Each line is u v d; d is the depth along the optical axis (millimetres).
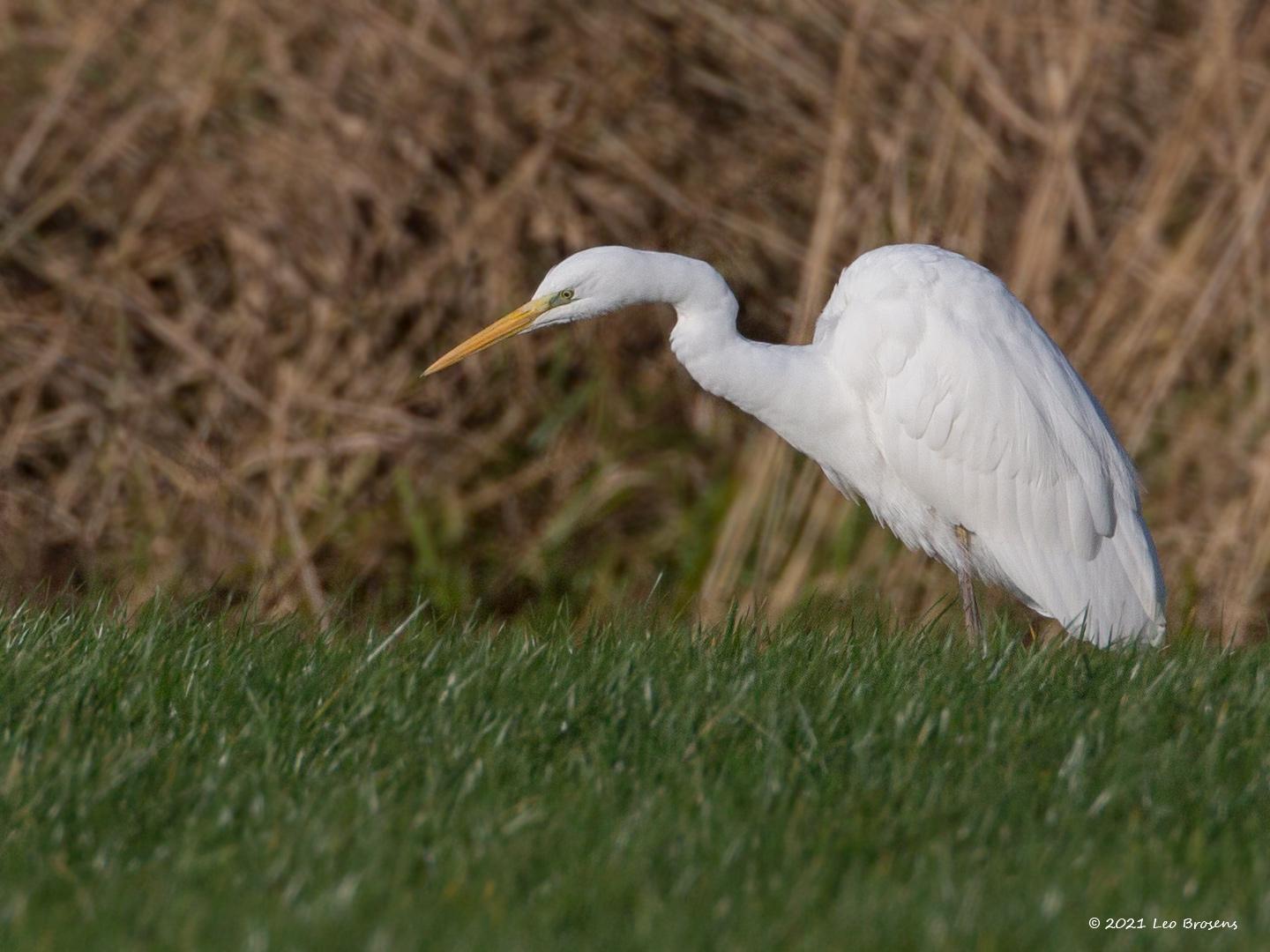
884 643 7570
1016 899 4887
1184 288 12469
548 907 4805
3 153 13219
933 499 8203
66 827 5309
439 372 13008
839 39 13930
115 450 12266
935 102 13344
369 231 13156
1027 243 12492
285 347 12773
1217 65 13000
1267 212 12391
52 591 11508
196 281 13047
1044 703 6691
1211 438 12227
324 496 12305
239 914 4688
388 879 4969
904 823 5484
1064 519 8023
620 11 14023
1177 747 6125
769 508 11914
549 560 12500
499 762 5934
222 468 12219
